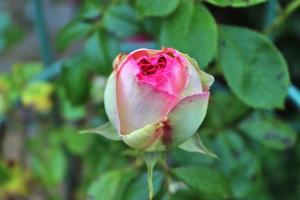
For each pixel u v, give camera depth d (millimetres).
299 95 655
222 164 621
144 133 457
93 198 589
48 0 1341
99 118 713
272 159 904
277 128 617
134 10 611
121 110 457
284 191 956
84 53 635
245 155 622
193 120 457
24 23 1453
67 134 722
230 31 548
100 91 730
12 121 767
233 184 619
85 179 717
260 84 542
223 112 630
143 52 458
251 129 621
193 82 451
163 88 447
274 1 624
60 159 724
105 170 679
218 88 694
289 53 1119
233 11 946
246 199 679
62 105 736
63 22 1354
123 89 454
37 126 766
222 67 545
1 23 845
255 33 546
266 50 544
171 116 454
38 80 732
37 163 726
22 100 734
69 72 652
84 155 711
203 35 524
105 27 614
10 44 893
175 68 448
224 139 625
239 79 543
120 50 613
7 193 783
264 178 873
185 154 609
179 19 529
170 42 528
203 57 522
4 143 811
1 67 1380
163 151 474
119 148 683
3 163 700
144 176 560
